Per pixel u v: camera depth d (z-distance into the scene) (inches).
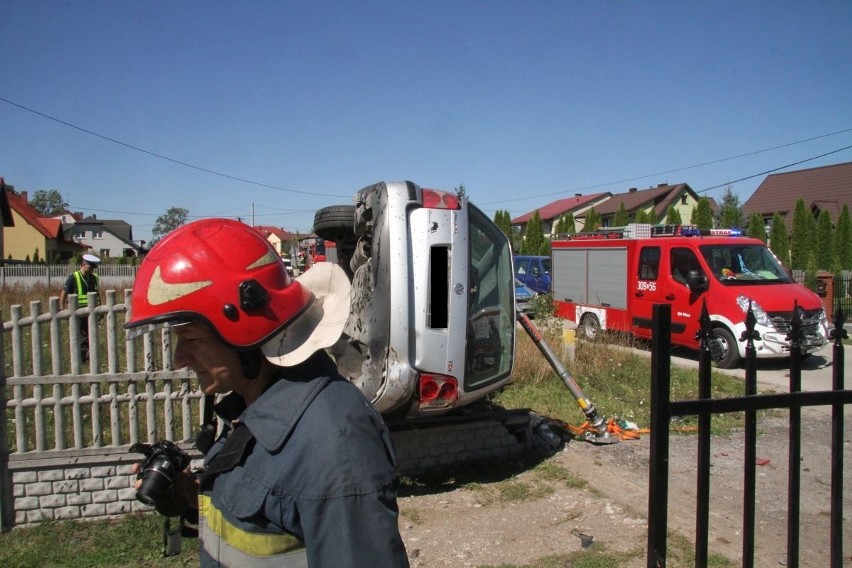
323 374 59.4
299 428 54.0
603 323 532.1
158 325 56.7
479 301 209.5
